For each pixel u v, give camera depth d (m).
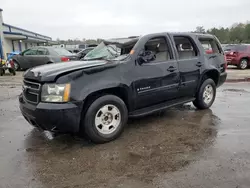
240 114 5.36
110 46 4.74
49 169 3.11
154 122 4.87
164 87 4.65
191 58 5.21
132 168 3.10
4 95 7.75
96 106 3.72
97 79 3.71
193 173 2.95
